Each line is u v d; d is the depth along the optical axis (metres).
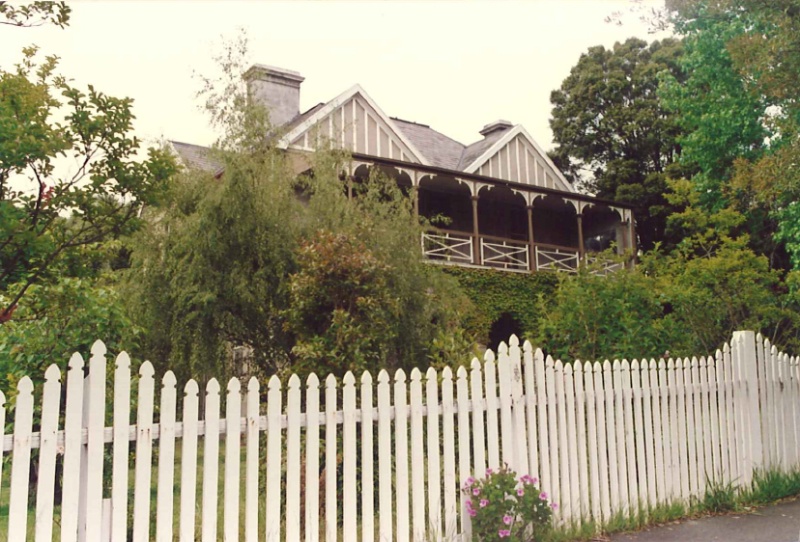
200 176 7.96
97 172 4.43
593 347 7.93
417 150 18.69
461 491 4.91
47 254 4.34
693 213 13.91
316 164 8.51
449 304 8.09
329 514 4.25
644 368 6.17
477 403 5.05
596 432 5.73
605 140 28.00
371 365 6.50
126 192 4.54
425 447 5.71
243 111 8.30
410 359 7.23
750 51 8.95
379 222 7.92
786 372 7.41
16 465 3.31
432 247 17.77
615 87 27.45
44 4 4.31
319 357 6.16
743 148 15.79
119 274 7.90
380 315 6.56
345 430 4.42
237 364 8.00
